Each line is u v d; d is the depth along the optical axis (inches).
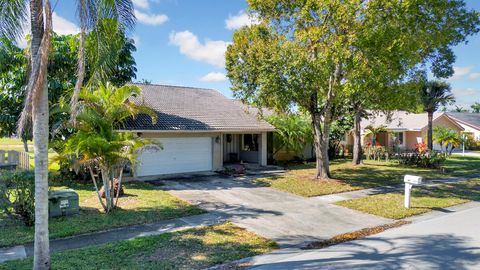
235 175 710.5
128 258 257.9
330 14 481.7
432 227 350.9
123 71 653.3
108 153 375.2
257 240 307.9
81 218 365.1
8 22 253.1
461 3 612.7
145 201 456.4
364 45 466.3
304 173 748.6
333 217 393.4
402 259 257.0
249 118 873.5
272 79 561.9
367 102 628.7
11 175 337.7
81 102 377.4
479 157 1186.0
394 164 924.6
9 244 288.4
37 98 218.7
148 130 644.1
